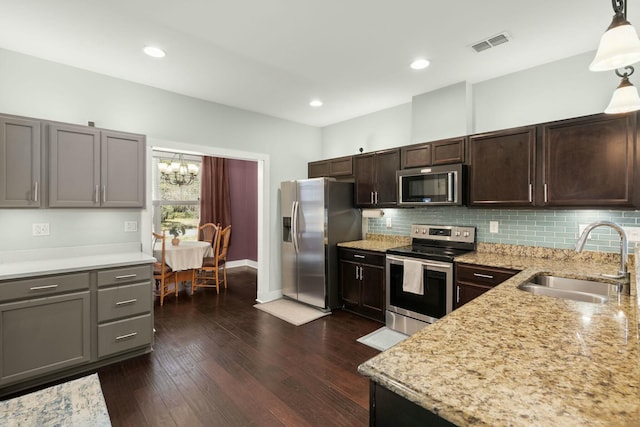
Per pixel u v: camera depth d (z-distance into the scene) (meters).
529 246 2.90
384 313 3.49
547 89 2.82
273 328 3.39
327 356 2.76
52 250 2.78
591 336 1.09
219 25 2.24
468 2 1.99
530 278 2.05
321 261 3.91
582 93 2.64
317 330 3.33
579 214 2.63
